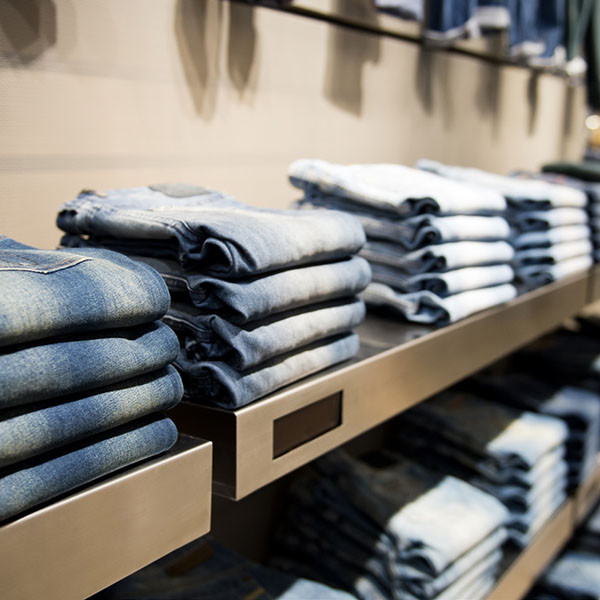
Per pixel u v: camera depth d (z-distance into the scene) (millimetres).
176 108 991
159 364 543
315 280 709
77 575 492
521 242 1328
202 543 984
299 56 1202
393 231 981
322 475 1197
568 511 1578
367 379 825
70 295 475
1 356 438
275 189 1202
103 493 504
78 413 477
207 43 1021
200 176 1049
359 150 1403
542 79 2266
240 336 632
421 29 1461
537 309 1293
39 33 801
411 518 1091
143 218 671
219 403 650
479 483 1365
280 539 1211
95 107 878
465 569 1086
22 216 815
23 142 804
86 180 881
